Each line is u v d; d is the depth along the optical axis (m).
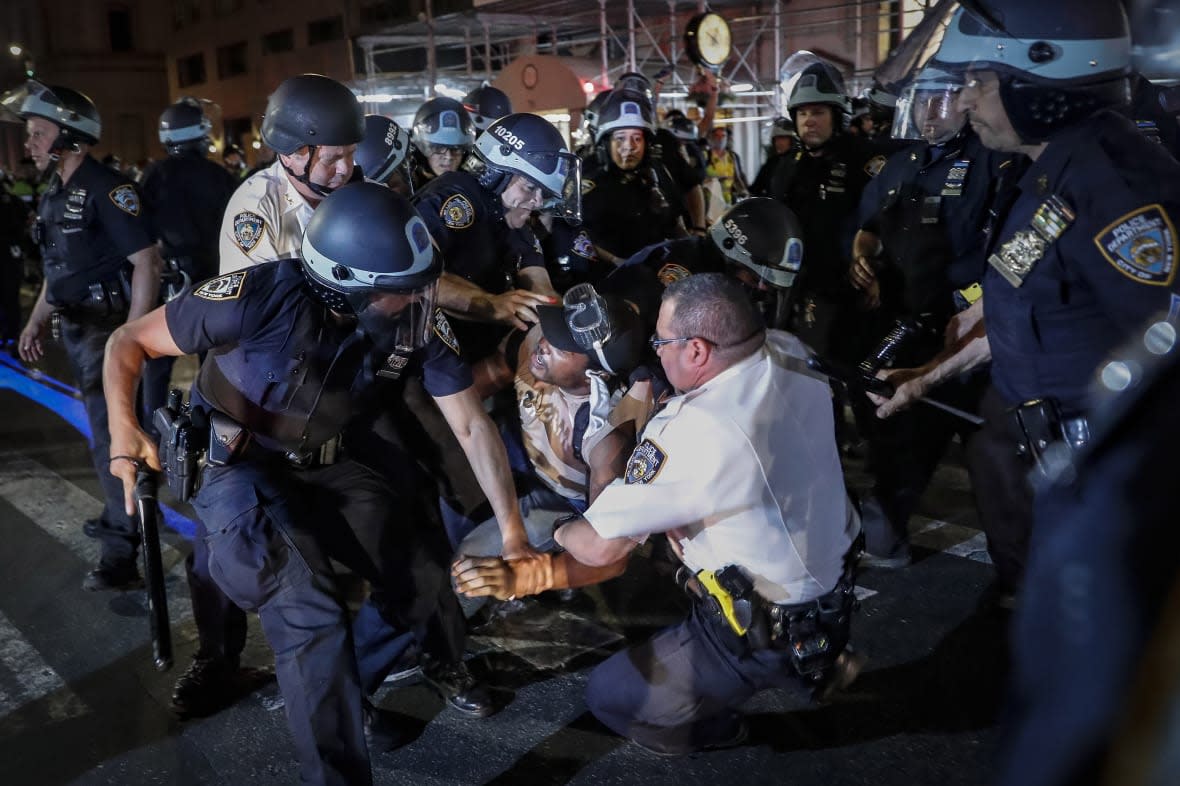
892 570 3.89
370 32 14.21
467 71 14.21
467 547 3.06
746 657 2.41
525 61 11.16
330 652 2.35
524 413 3.12
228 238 3.07
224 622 2.99
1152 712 0.69
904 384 3.00
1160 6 0.94
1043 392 2.29
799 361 2.34
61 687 3.23
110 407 2.47
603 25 11.53
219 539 2.40
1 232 8.85
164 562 4.16
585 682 3.18
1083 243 2.12
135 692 3.19
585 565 2.41
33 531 4.60
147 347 2.50
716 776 2.67
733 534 2.27
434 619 2.84
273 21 27.80
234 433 2.47
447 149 4.57
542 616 3.64
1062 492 0.97
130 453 2.46
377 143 3.77
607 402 2.89
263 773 2.75
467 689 3.00
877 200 3.80
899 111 2.41
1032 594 0.90
